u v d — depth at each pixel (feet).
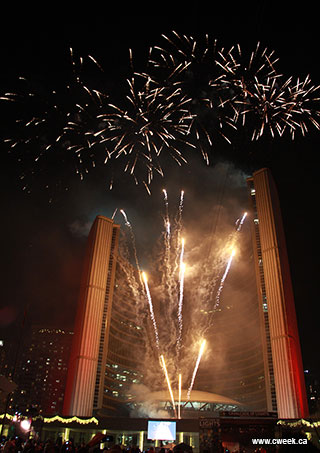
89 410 233.35
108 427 204.74
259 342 304.50
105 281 273.54
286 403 210.18
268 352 234.17
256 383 306.14
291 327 232.73
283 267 249.55
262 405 284.82
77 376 238.68
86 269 278.87
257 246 264.93
